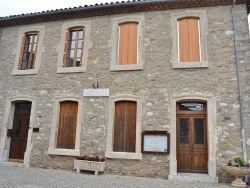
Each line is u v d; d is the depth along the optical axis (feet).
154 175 25.96
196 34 28.94
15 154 32.48
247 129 24.61
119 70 29.60
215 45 27.37
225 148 24.79
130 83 28.94
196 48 28.55
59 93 31.27
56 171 27.71
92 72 30.63
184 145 26.89
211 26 28.02
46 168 29.53
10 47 35.40
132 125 28.53
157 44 29.19
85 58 31.37
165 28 29.45
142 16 30.60
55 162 29.45
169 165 25.73
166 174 25.64
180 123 27.50
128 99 28.60
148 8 30.42
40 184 20.59
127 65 29.37
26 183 20.79
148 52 29.25
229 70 26.37
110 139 28.19
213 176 24.41
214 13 28.30
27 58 34.86
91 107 29.66
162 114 27.17
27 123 33.14
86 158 27.40
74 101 30.73
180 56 28.81
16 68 34.14
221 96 25.98
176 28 29.27
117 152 27.71
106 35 31.40
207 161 25.89
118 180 23.71
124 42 31.09
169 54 28.53
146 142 26.78
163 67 28.32
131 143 28.12
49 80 32.12
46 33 34.06
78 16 33.14
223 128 25.25
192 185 22.33
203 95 26.40
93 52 31.27
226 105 25.66
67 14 33.27
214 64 26.91
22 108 33.86
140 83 28.60
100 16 32.40
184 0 28.63
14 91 33.37
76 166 27.30
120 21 31.35
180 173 25.88
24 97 32.65
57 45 33.04
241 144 24.45
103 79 30.04
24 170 27.63
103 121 28.89
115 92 29.25
